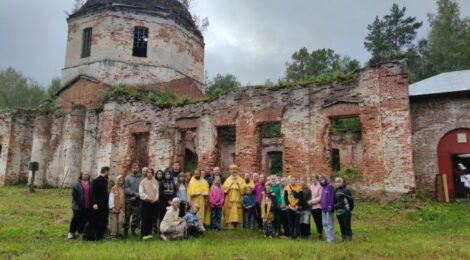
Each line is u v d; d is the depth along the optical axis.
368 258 7.59
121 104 24.05
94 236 9.95
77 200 10.05
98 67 26.05
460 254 7.74
